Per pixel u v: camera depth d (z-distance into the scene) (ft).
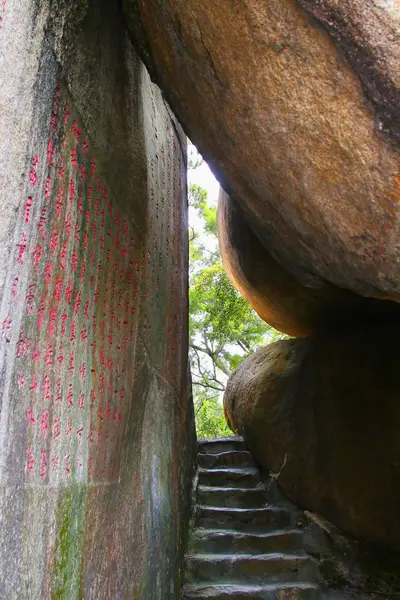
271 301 18.44
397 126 5.74
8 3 4.86
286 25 6.20
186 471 16.15
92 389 7.48
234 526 16.26
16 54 4.94
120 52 9.37
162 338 13.06
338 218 6.79
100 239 8.07
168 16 7.60
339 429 16.25
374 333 17.25
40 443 5.54
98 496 7.52
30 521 5.15
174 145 17.03
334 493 15.76
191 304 32.76
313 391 17.37
